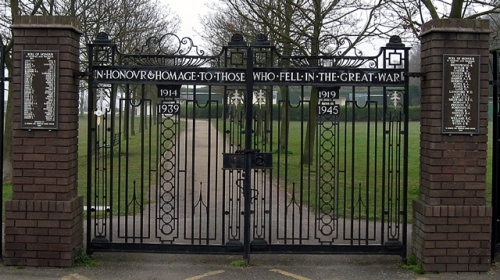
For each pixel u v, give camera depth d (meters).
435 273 5.38
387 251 5.70
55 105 5.31
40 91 5.30
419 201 5.65
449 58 5.29
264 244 5.64
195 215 8.39
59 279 5.12
